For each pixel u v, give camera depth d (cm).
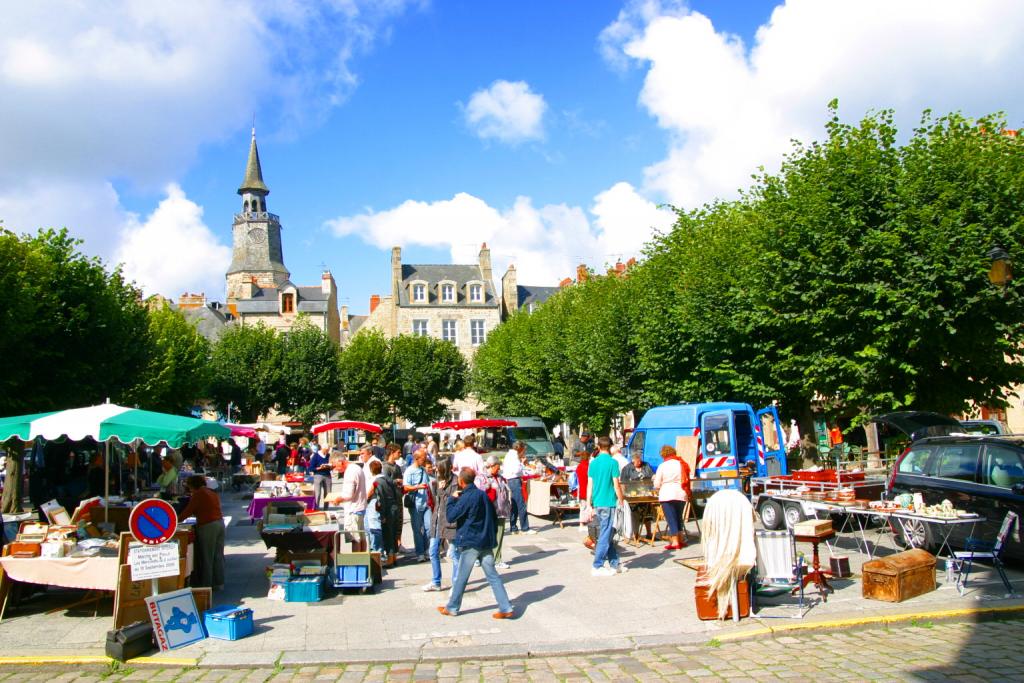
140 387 2544
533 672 654
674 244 2338
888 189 1519
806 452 1912
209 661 691
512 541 1376
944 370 1582
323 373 4616
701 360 1969
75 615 864
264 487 1664
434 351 4888
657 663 665
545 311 3638
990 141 1547
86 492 1579
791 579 791
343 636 767
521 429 2880
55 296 1862
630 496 1247
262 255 8406
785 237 1622
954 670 605
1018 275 1363
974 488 977
